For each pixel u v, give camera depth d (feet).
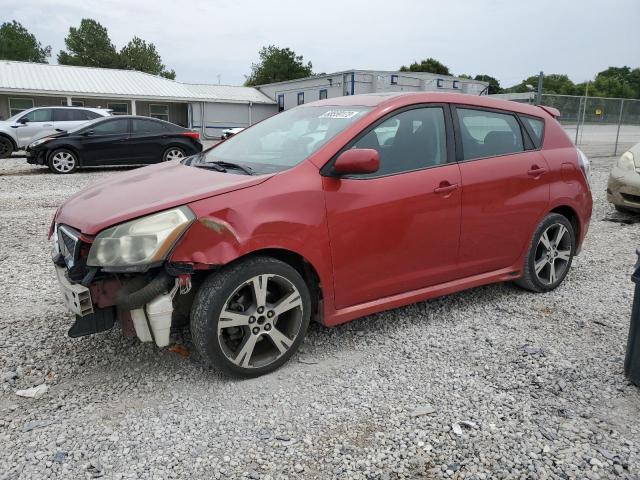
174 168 12.35
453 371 10.78
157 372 10.55
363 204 11.04
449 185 12.33
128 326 9.77
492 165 13.30
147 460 7.97
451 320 13.35
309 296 10.72
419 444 8.45
